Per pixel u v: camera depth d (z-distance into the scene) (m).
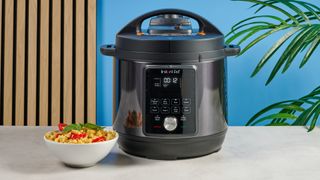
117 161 1.03
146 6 2.87
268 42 2.90
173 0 2.86
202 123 1.02
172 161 1.03
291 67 2.92
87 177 0.93
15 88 2.98
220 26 2.88
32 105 2.99
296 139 1.20
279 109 2.95
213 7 2.86
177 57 0.99
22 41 2.93
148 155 1.04
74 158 0.96
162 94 1.00
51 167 0.99
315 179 0.93
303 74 2.93
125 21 2.88
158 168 0.98
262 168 0.99
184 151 1.03
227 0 2.86
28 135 1.23
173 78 1.00
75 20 2.89
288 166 1.00
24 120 3.03
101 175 0.94
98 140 0.97
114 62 1.07
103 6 2.88
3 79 2.98
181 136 1.01
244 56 2.91
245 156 1.06
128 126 1.04
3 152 1.08
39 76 2.97
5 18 2.92
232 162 1.02
